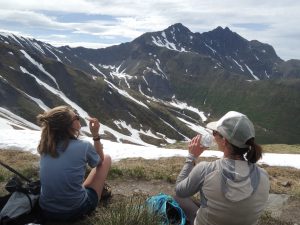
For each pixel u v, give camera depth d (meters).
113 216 1.56
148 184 2.92
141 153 5.64
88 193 1.72
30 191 1.65
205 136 1.29
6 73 46.34
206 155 6.66
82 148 1.60
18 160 4.43
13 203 1.60
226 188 1.14
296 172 4.37
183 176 1.28
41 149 1.57
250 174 1.16
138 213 1.56
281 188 3.12
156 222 1.53
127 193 2.66
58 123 1.57
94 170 1.80
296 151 12.30
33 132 7.04
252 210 1.15
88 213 1.73
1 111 34.69
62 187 1.55
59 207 1.60
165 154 5.69
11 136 6.16
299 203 2.63
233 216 1.15
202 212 1.22
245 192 1.13
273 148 13.32
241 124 1.15
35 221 1.59
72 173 1.55
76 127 1.63
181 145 11.59
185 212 1.69
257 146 1.17
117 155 5.39
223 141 1.20
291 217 2.35
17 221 1.58
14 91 40.47
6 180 2.73
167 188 2.85
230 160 1.18
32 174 2.94
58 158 1.55
